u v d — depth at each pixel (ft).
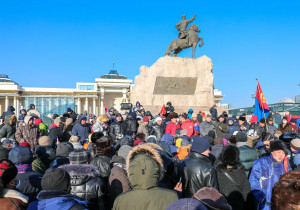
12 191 7.97
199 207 6.25
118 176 12.46
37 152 18.47
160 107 67.21
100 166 14.16
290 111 87.04
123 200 9.03
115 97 258.98
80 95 228.63
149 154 9.85
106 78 264.72
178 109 67.62
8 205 7.67
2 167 8.18
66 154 16.53
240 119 40.34
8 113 37.09
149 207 8.73
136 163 9.15
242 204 12.22
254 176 12.94
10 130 31.07
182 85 70.08
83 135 31.63
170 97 69.46
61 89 226.79
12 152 13.44
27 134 27.96
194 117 38.91
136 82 70.38
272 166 12.79
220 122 38.65
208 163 12.48
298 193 4.75
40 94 221.25
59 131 29.35
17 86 208.13
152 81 69.31
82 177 11.38
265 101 27.32
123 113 52.54
